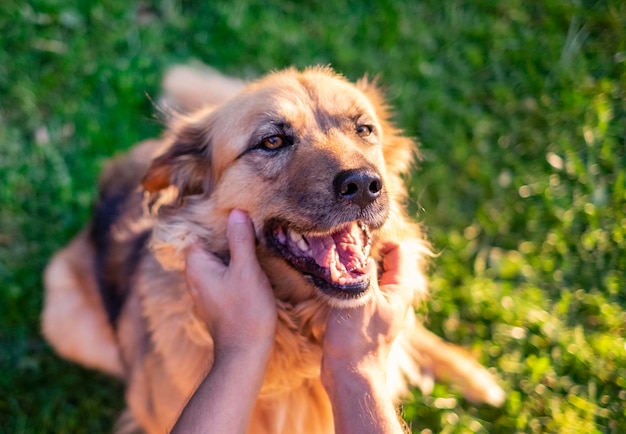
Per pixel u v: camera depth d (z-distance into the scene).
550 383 0.94
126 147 1.16
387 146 0.85
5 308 1.03
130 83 1.20
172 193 0.81
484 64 1.22
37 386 0.99
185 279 0.74
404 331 0.80
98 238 0.99
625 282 1.00
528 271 1.04
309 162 0.71
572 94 1.14
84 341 0.99
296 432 0.79
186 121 0.84
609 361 0.94
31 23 1.22
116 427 0.95
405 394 0.89
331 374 0.69
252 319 0.68
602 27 1.22
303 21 1.29
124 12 1.26
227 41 1.26
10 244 1.09
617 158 1.09
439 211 1.10
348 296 0.70
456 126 1.16
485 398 0.93
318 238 0.73
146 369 0.83
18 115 1.17
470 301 1.00
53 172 1.14
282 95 0.74
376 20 1.27
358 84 0.89
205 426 0.64
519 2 1.27
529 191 1.09
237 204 0.75
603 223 1.04
